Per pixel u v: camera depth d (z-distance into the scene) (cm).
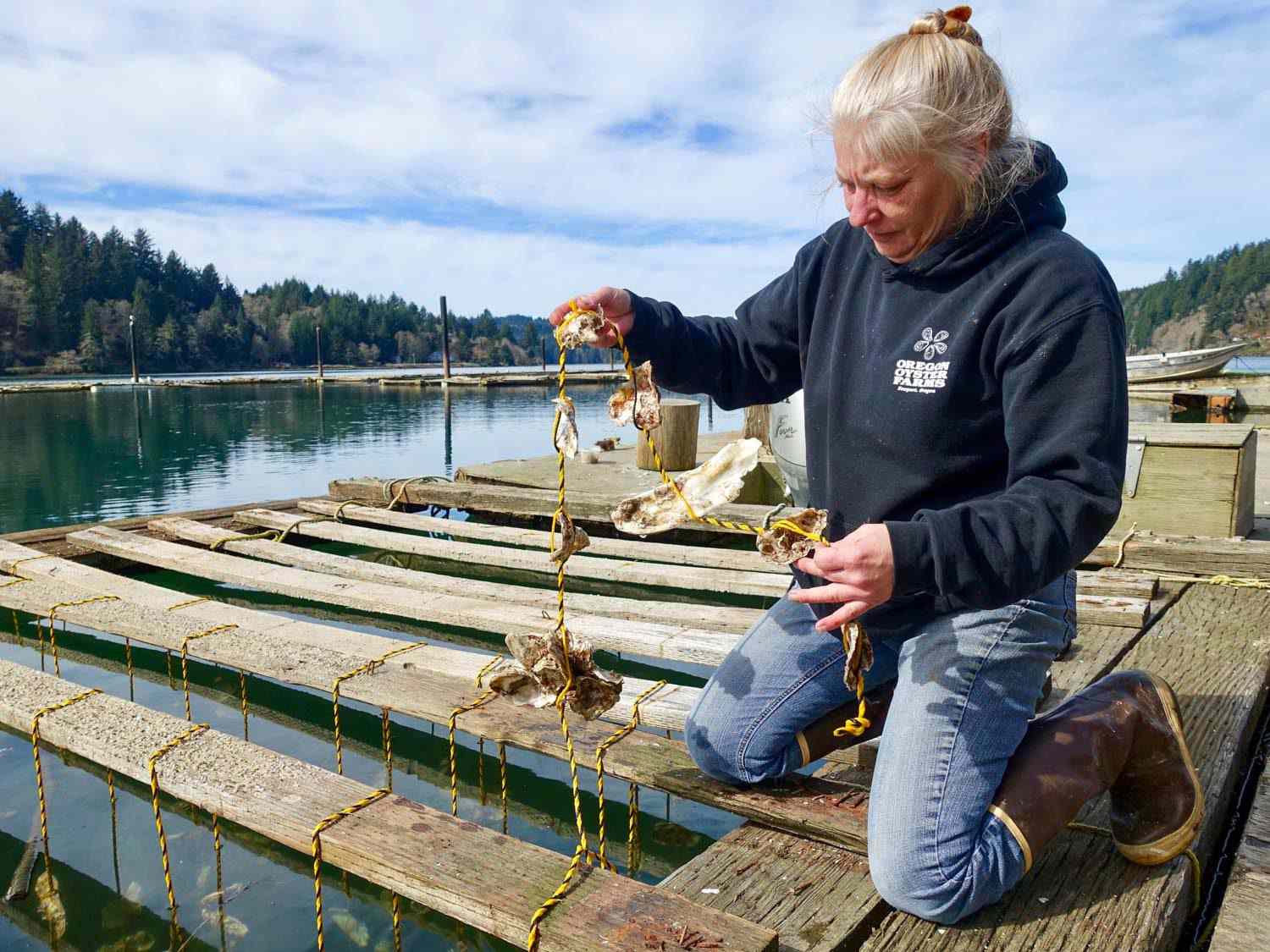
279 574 518
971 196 162
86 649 447
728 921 164
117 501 909
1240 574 423
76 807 290
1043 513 149
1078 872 187
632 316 205
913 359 175
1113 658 313
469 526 658
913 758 174
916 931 171
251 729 349
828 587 155
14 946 225
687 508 166
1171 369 2372
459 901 176
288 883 250
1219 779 221
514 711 275
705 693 222
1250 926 167
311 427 1838
